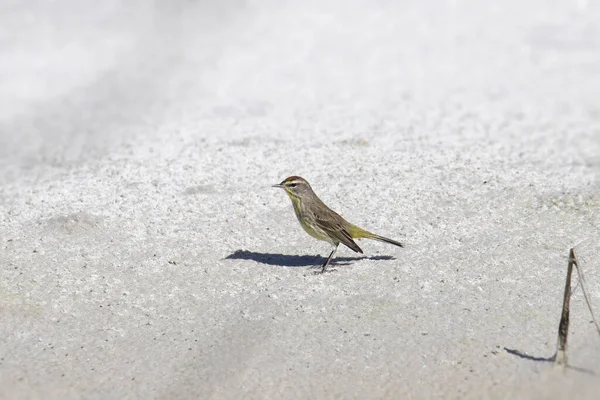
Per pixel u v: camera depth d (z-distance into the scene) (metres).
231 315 12.05
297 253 13.89
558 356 10.71
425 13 27.88
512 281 12.68
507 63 23.73
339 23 27.27
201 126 19.69
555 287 12.46
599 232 14.05
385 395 10.24
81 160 18.05
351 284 12.80
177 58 24.73
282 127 19.42
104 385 10.54
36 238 14.35
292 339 11.42
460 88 22.00
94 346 11.41
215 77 23.23
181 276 13.16
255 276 13.12
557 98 21.19
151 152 18.12
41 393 10.38
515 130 19.06
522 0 28.69
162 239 14.30
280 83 22.64
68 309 12.31
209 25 27.42
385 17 27.62
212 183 16.38
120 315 12.15
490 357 10.86
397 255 13.64
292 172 16.77
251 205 15.47
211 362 10.97
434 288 12.58
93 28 27.08
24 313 12.19
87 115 20.94
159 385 10.52
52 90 22.61
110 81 23.19
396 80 22.67
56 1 29.27
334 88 22.16
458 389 10.29
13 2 29.03
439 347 11.12
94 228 14.63
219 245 14.11
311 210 13.09
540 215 14.70
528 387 10.24
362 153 17.58
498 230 14.24
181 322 11.93
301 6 28.75
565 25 26.47
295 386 10.45
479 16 27.50
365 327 11.65
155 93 22.14
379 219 14.79
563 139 18.48
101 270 13.34
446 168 16.72
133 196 15.85
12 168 17.86
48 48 25.39
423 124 19.45
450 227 14.41
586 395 10.02
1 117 21.00
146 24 27.52
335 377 10.59
